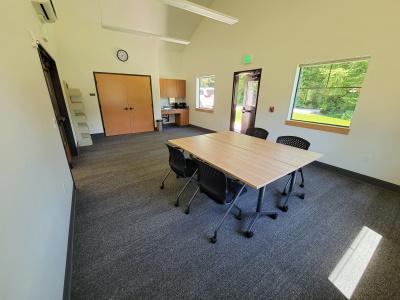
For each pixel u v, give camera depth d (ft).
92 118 17.21
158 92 20.20
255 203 7.61
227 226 6.28
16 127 3.29
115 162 11.77
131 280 4.46
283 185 9.06
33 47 5.84
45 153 4.87
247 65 14.40
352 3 8.64
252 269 4.79
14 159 2.93
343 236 5.92
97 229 6.07
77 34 14.75
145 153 13.53
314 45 10.28
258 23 12.94
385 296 4.22
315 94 11.01
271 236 5.88
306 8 10.27
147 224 6.34
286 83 11.98
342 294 4.24
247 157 6.68
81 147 14.85
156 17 16.34
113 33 16.15
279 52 12.04
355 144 9.58
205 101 20.92
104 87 17.01
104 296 4.11
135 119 19.48
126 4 14.52
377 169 9.03
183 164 7.11
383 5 7.84
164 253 5.22
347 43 9.08
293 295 4.20
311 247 5.49
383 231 6.14
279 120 12.84
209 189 5.88
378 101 8.55
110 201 7.63
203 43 18.38
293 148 7.80
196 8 10.22
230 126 17.47
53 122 6.78
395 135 8.31
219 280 4.50
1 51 3.27
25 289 2.47
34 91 5.06
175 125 23.77
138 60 18.02
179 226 6.26
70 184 7.50
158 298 4.09
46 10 7.45
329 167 10.79
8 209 2.42
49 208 4.22
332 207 7.37
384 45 8.04
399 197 8.09
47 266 3.41
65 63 14.83
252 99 15.26
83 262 4.89
